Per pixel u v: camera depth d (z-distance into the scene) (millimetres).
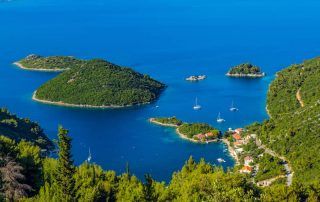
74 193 90750
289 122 197375
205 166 110750
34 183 99625
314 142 171000
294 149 173375
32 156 107250
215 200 81000
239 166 176375
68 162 91125
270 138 193500
